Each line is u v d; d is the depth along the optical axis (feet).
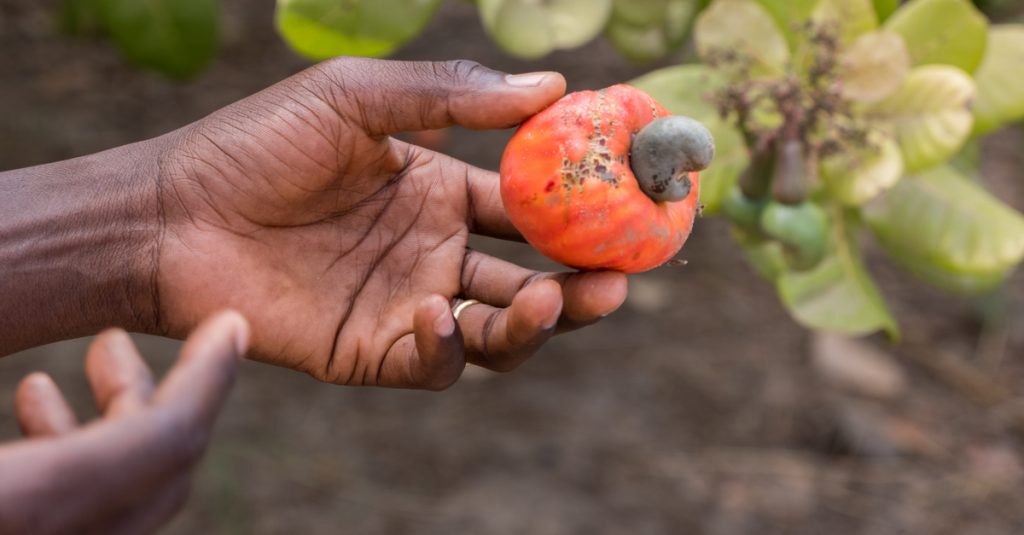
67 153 4.90
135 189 2.26
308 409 3.87
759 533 3.51
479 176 2.34
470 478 3.62
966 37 2.40
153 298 2.27
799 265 2.42
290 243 2.28
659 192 2.03
